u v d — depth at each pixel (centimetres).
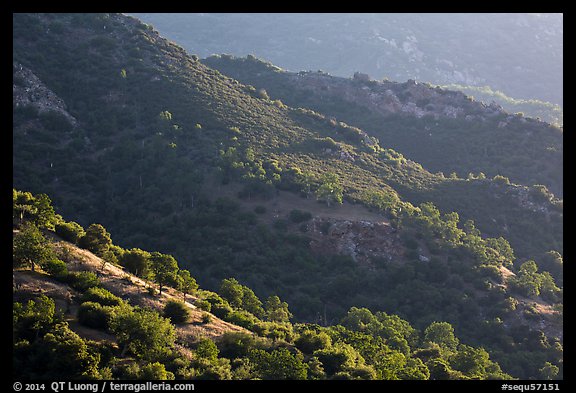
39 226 14150
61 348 10106
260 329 13400
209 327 12838
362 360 12700
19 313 10719
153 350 11038
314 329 14300
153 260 14112
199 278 19175
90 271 13300
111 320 11281
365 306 18925
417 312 19038
